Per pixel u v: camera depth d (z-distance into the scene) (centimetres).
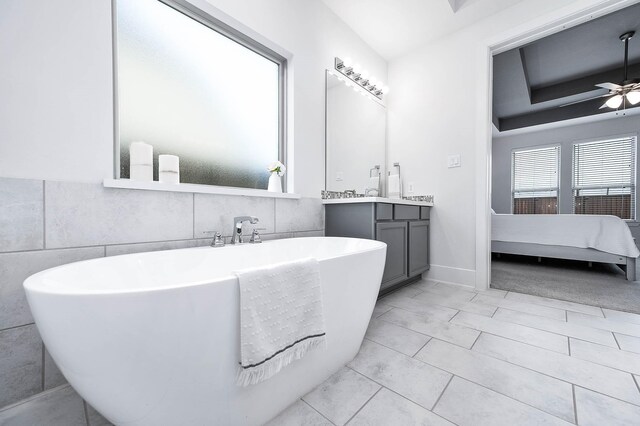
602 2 182
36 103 98
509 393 98
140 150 128
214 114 168
